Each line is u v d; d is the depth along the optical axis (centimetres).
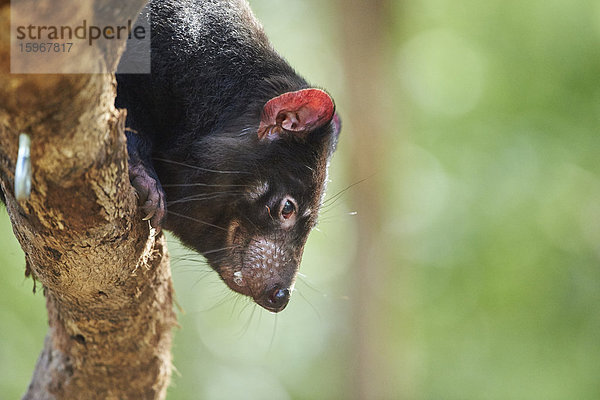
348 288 1603
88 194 436
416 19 1641
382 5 1559
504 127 1569
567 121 1530
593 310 1516
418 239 1614
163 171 664
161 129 669
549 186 1520
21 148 388
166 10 658
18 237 490
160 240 556
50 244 474
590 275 1519
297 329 1958
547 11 1517
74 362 692
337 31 1579
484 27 1592
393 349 1602
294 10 1778
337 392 1647
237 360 2009
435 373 1606
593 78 1504
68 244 473
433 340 1609
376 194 1576
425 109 1652
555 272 1519
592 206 1513
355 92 1570
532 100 1548
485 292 1538
